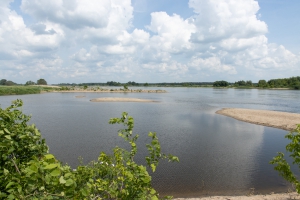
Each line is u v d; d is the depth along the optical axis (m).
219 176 11.29
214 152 15.18
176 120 28.05
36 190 2.52
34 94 84.44
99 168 4.01
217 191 9.80
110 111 36.00
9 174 2.65
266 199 8.20
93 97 69.06
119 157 3.80
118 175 3.80
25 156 3.46
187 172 11.70
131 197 3.21
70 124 24.61
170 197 4.54
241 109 36.78
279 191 9.78
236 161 13.48
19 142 3.38
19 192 2.40
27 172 2.32
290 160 13.72
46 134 19.88
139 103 50.44
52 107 41.44
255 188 10.09
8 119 3.44
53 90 107.62
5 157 2.97
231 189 9.98
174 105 46.28
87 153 14.59
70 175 2.65
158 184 10.34
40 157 3.49
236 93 96.62
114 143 16.94
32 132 3.53
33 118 28.67
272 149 16.02
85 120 27.25
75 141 17.50
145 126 24.09
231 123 26.19
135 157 13.56
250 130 22.42
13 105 3.69
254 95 80.94
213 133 20.92
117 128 22.47
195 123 26.06
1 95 76.12
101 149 15.46
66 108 39.81
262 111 34.12
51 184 2.43
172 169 12.04
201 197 9.20
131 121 4.16
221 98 66.44
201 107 42.53
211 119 28.89
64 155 14.18
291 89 138.50
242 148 16.19
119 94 88.00
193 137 19.31
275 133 21.17
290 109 38.41
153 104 48.47
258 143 17.56
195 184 10.38
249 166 12.68
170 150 15.54
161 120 28.00
